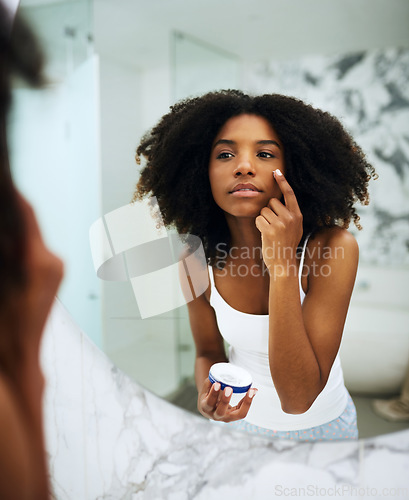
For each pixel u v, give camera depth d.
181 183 0.64
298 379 0.63
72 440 0.80
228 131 0.60
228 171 0.61
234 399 0.66
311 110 0.57
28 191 0.71
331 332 0.60
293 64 0.57
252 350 0.64
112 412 0.77
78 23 0.66
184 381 0.68
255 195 0.61
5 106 0.44
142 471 0.77
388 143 0.54
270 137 0.59
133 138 0.65
